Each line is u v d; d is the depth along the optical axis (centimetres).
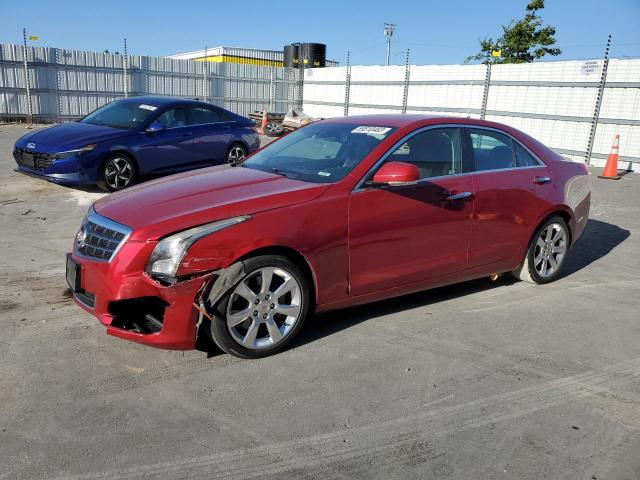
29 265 539
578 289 529
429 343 395
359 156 409
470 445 279
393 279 414
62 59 2069
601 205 973
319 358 366
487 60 2706
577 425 300
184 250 326
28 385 321
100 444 270
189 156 984
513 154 501
